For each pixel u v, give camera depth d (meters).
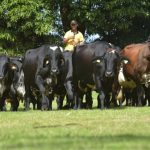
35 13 39.41
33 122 15.34
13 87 24.53
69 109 23.27
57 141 10.66
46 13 39.72
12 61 25.00
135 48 25.12
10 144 10.30
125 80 25.06
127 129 12.84
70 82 23.59
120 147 9.63
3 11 40.28
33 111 21.70
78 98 23.55
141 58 24.23
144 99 25.88
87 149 9.44
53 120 15.95
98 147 9.67
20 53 41.09
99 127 13.45
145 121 15.07
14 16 39.31
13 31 40.88
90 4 40.62
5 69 23.34
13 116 17.88
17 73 24.83
